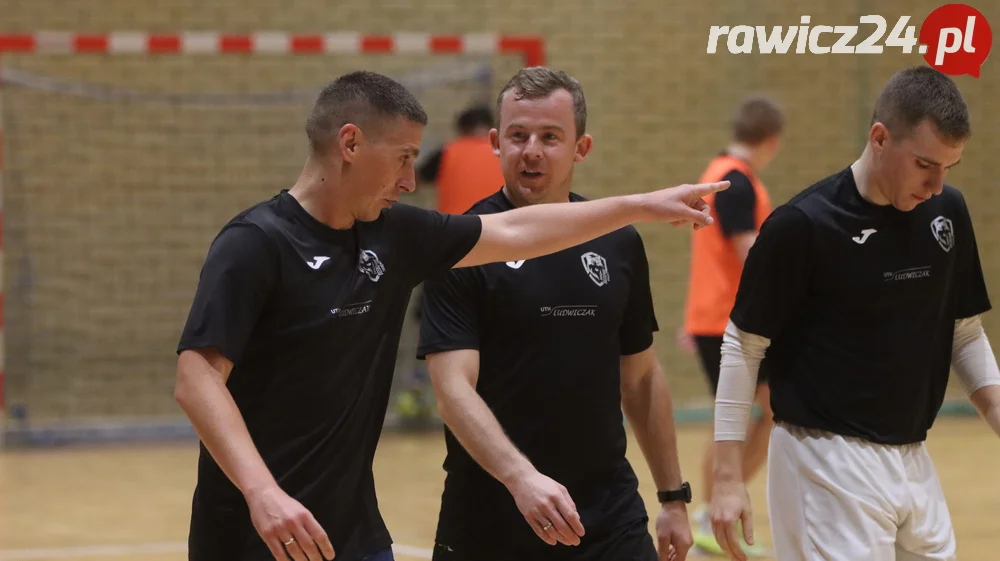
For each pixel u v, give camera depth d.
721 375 5.48
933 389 5.57
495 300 5.29
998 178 18.72
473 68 17.83
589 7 17.97
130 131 16.98
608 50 18.03
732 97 18.25
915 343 5.34
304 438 4.40
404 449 15.38
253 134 17.33
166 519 11.41
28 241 16.75
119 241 17.02
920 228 5.32
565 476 5.31
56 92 16.75
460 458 5.39
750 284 5.38
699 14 18.20
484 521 5.34
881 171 5.18
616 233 5.61
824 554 5.23
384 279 4.62
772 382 5.54
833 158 18.47
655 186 18.14
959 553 9.68
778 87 18.31
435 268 4.88
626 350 5.74
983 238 18.78
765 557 9.57
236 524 4.39
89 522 11.28
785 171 18.39
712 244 10.36
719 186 5.06
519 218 4.98
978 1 18.56
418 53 17.67
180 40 15.78
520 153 5.40
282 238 4.33
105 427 16.62
